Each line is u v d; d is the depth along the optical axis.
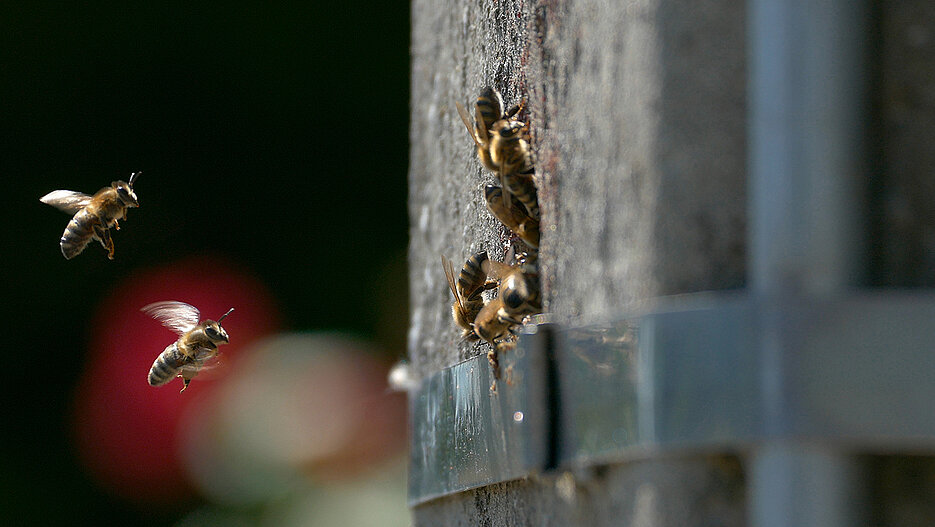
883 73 0.16
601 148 0.18
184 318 0.53
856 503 0.15
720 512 0.15
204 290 1.31
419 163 0.41
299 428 1.04
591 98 0.19
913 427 0.14
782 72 0.15
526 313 0.24
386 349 1.22
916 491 0.15
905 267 0.15
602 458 0.17
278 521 0.99
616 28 0.18
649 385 0.16
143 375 1.10
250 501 1.01
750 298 0.15
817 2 0.15
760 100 0.15
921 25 0.16
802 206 0.15
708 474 0.15
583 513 0.19
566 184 0.21
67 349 1.33
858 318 0.15
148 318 1.13
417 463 0.35
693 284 0.16
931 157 0.16
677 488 0.15
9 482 1.18
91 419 1.10
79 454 1.14
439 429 0.31
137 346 1.11
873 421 0.15
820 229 0.15
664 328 0.15
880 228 0.16
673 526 0.15
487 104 0.26
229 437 1.04
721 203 0.16
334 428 1.03
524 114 0.25
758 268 0.15
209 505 1.04
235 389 1.07
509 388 0.22
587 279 0.19
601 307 0.18
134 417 1.08
